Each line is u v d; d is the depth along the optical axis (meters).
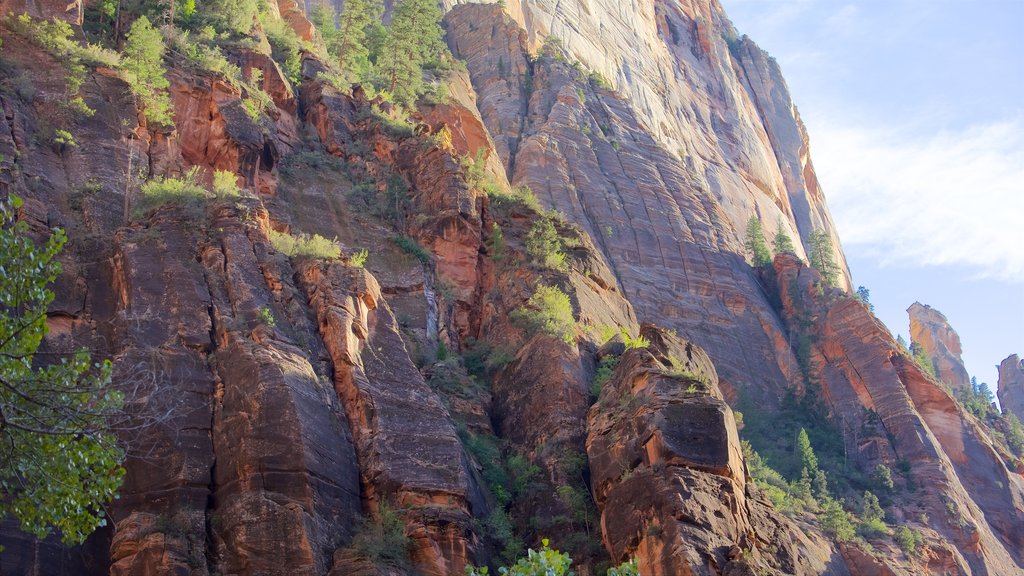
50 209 54.44
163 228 54.62
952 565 76.38
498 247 70.38
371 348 54.00
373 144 74.50
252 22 78.38
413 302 64.50
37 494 26.20
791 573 52.19
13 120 56.62
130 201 57.22
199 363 49.38
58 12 64.94
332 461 47.75
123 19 71.88
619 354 63.72
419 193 71.62
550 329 63.09
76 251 53.09
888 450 91.19
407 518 47.50
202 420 47.47
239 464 45.88
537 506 54.41
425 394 53.47
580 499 54.34
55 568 42.09
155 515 44.25
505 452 58.34
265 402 47.34
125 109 61.31
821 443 93.19
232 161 64.88
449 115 89.44
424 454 50.59
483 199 72.44
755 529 53.50
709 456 52.50
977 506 88.62
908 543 75.19
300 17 93.75
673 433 53.09
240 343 49.84
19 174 54.09
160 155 61.81
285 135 71.38
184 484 45.28
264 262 54.91
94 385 26.59
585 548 51.84
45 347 48.59
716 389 62.06
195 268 53.19
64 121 58.66
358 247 66.19
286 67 77.81
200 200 57.03
